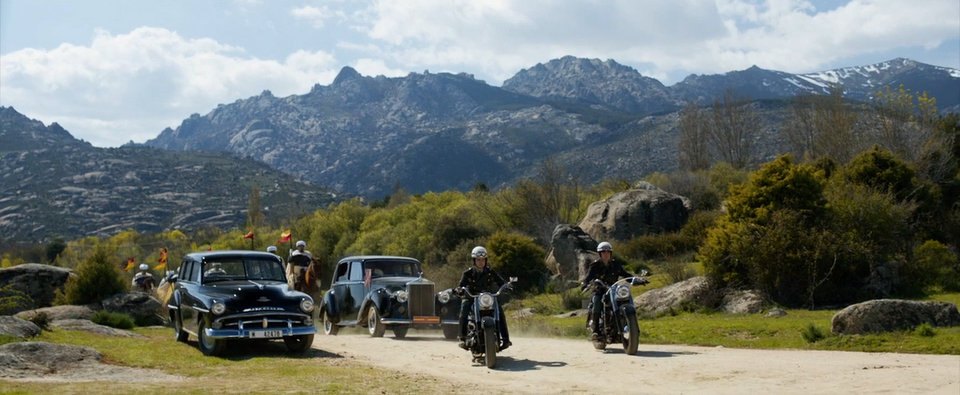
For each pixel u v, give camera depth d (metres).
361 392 10.12
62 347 13.34
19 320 16.12
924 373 10.84
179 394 9.73
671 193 49.34
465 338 13.61
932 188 34.16
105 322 22.05
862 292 25.59
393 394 9.98
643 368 12.20
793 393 9.70
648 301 26.05
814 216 26.95
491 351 12.73
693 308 24.28
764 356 13.49
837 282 26.05
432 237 48.59
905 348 14.08
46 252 112.69
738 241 25.45
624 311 13.91
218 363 13.56
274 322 14.64
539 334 20.30
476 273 13.70
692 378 11.12
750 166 80.75
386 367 13.12
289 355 14.83
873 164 34.22
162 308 25.89
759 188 27.47
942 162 38.28
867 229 27.11
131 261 43.25
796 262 24.91
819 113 60.50
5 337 14.75
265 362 13.56
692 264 34.22
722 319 21.16
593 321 14.58
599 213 46.00
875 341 14.79
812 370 11.48
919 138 43.22
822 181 28.44
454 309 19.20
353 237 63.59
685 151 83.38
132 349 15.22
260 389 10.28
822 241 25.47
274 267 16.50
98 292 26.69
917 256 27.45
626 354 14.01
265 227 87.25
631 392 10.17
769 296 25.00
